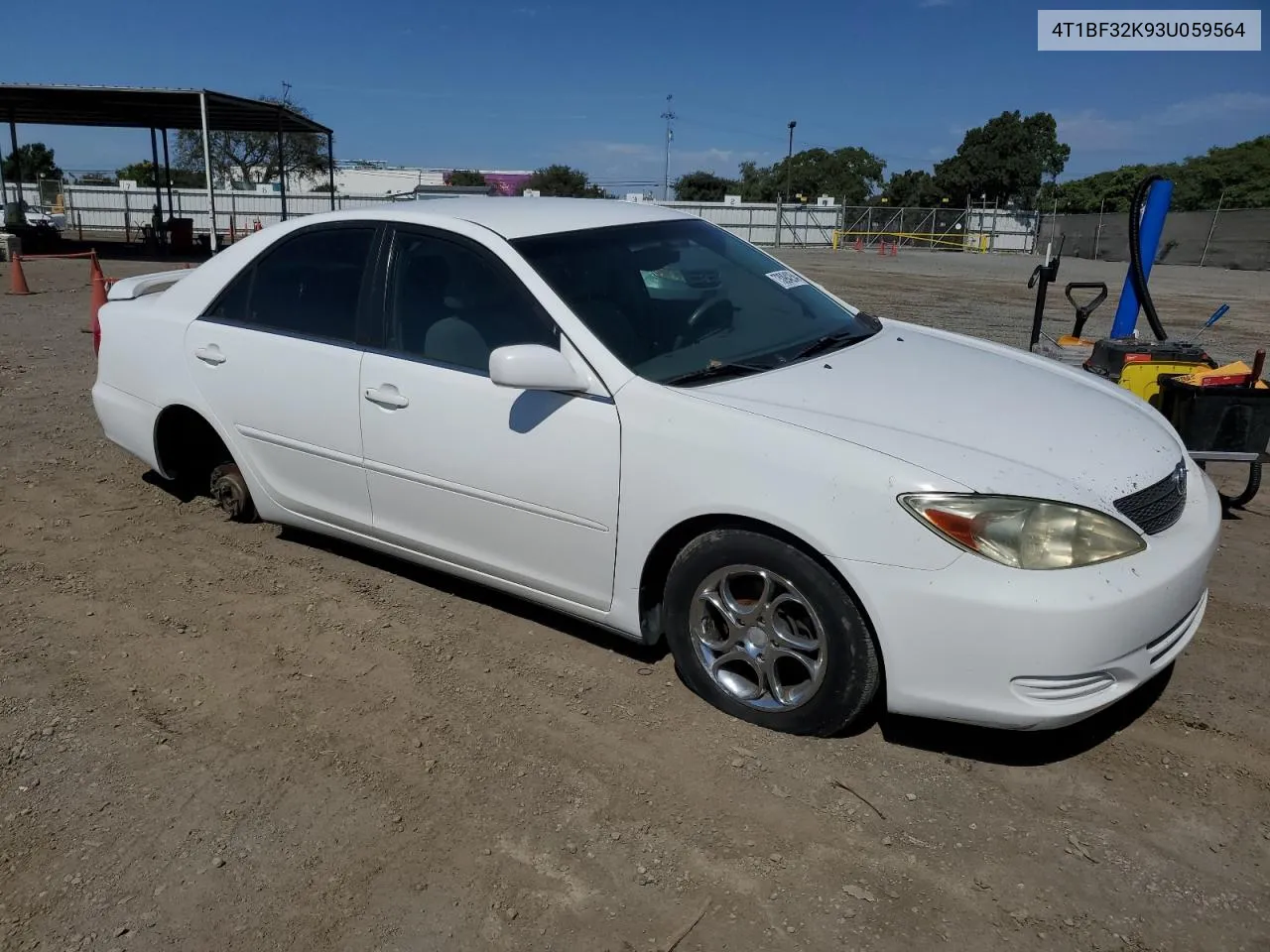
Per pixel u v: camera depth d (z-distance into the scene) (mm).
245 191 42438
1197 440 4898
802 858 2502
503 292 3398
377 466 3715
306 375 3869
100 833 2602
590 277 3430
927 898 2365
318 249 3945
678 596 3100
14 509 4930
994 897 2369
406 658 3520
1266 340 12242
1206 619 3844
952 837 2578
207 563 4320
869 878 2434
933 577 2582
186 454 4773
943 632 2594
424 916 2322
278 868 2480
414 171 68188
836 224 47656
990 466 2676
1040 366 3734
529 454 3252
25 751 2953
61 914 2326
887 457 2678
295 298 3996
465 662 3488
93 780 2820
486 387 3346
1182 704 3213
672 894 2385
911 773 2842
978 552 2551
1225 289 21406
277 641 3648
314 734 3061
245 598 3992
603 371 3117
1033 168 69375
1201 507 3059
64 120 26609
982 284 21562
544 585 3412
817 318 3855
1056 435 2947
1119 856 2514
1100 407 3285
